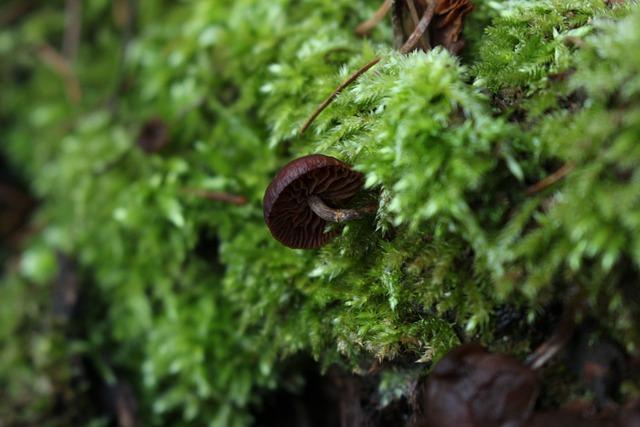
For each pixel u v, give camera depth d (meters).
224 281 0.31
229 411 0.33
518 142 0.27
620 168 0.26
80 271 0.37
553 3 0.28
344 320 0.28
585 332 0.27
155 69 0.37
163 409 0.34
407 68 0.27
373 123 0.28
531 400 0.26
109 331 0.36
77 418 0.35
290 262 0.30
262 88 0.31
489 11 0.30
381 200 0.27
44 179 0.40
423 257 0.28
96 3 0.41
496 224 0.27
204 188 0.33
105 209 0.36
